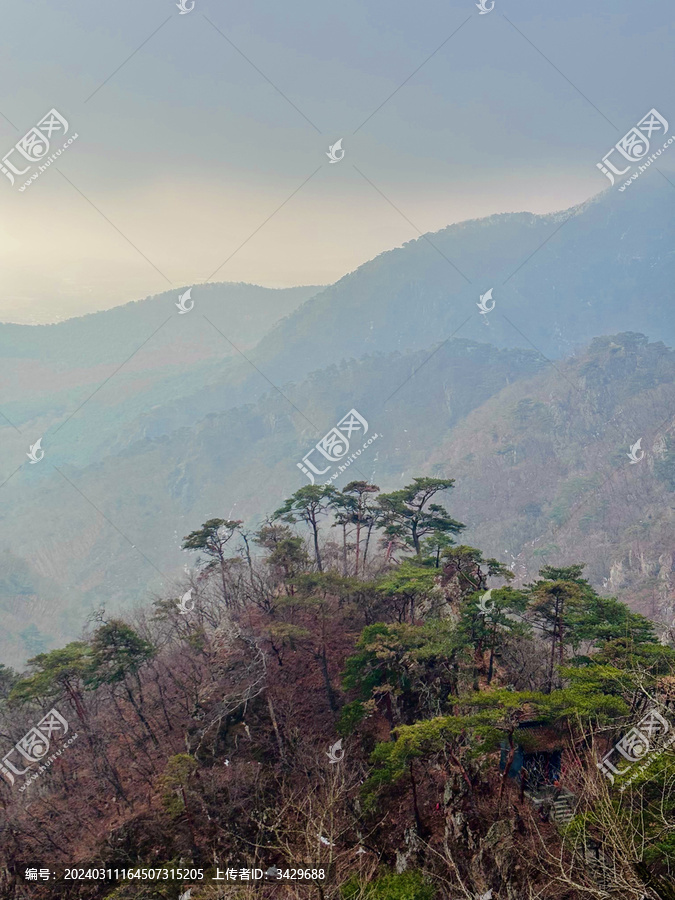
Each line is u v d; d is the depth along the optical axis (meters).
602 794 20.00
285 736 35.44
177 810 31.27
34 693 35.03
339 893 23.17
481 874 23.25
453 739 27.34
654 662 26.62
